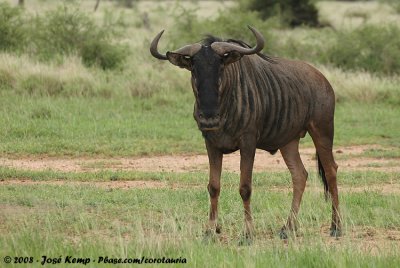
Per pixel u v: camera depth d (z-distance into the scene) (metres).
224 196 40.56
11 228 32.44
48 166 49.25
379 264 27.84
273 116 33.50
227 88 31.53
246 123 32.25
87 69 75.38
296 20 142.50
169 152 54.81
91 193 40.53
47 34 84.00
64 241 30.92
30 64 73.75
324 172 35.62
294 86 34.41
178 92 72.94
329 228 35.62
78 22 84.44
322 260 28.20
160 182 45.41
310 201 39.03
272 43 92.50
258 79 33.06
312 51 92.12
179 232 32.53
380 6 189.50
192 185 44.72
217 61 30.62
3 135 56.38
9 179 45.00
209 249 29.73
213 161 32.84
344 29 97.38
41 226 33.50
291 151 35.88
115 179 45.81
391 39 89.00
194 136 59.12
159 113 66.19
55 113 62.72
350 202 39.84
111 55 82.31
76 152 53.28
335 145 59.53
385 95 75.19
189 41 90.00
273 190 43.59
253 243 31.80
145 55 86.62
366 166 52.34
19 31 83.94
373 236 34.00
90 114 63.53
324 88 35.69
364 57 87.88
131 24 138.75
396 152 56.66
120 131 58.81
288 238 32.16
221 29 92.06
